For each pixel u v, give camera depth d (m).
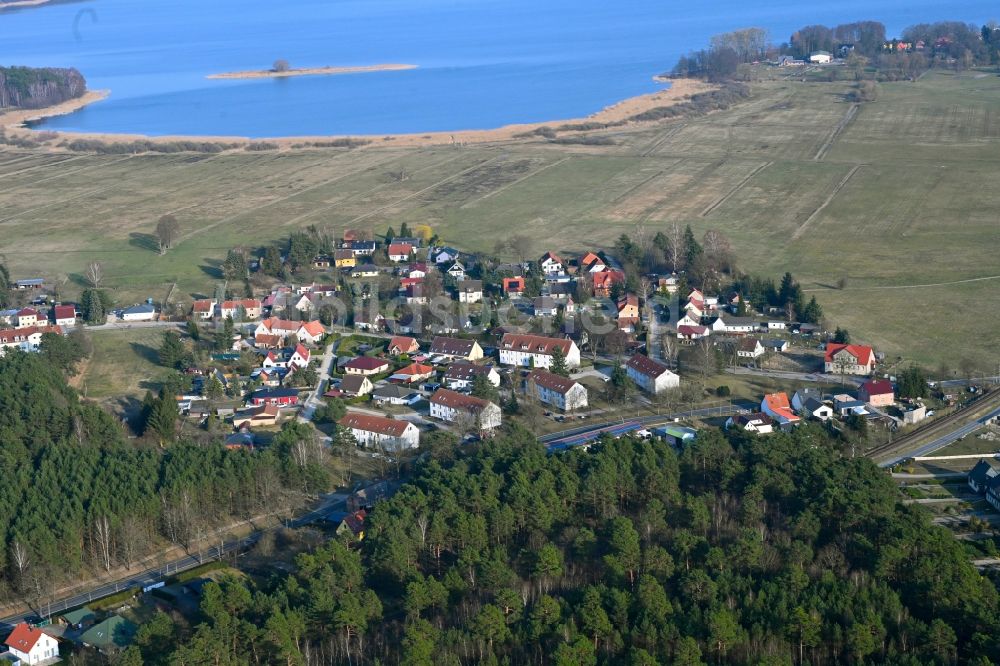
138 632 190.38
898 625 184.00
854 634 179.75
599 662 179.88
